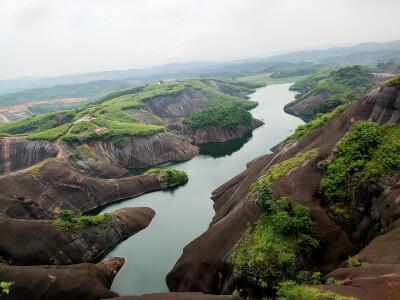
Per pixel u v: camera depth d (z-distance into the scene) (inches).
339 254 1302.9
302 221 1355.8
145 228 2420.0
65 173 3016.7
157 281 1808.6
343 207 1435.8
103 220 2263.8
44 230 1941.4
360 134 1582.2
